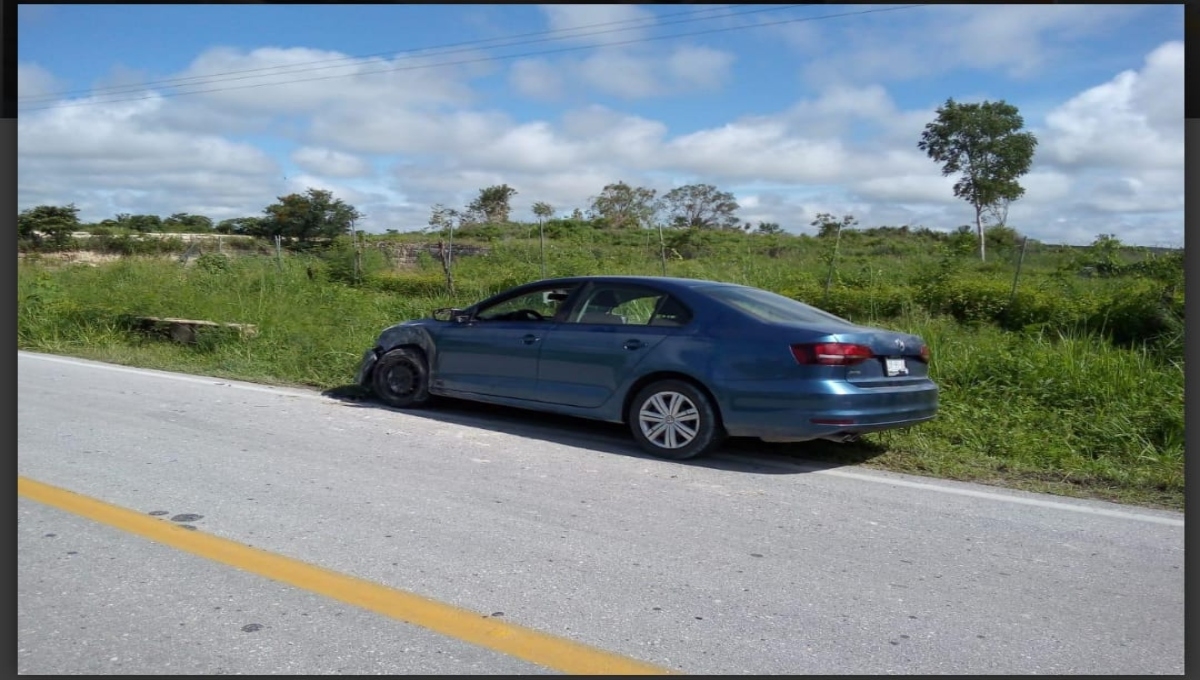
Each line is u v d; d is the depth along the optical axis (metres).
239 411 8.28
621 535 5.03
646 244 22.58
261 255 22.34
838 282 15.05
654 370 6.85
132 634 3.70
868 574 4.56
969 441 7.45
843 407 6.25
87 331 13.48
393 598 4.09
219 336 12.16
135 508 5.27
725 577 4.46
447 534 4.96
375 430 7.55
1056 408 8.22
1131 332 11.41
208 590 4.14
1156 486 6.40
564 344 7.34
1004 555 4.89
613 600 4.14
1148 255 14.20
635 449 7.14
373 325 12.75
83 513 5.16
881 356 6.59
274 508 5.33
